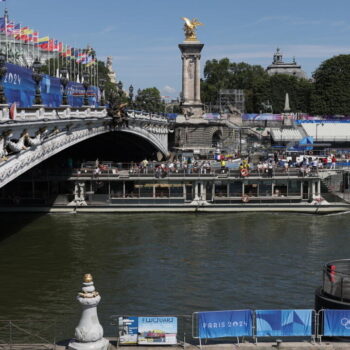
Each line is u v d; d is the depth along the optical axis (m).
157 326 35.25
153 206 116.19
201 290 62.56
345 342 35.03
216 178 116.88
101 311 56.03
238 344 34.31
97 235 91.56
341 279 37.06
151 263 73.94
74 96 149.12
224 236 91.88
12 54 147.75
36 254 78.44
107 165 126.75
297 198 117.69
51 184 116.44
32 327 52.12
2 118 60.75
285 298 60.03
